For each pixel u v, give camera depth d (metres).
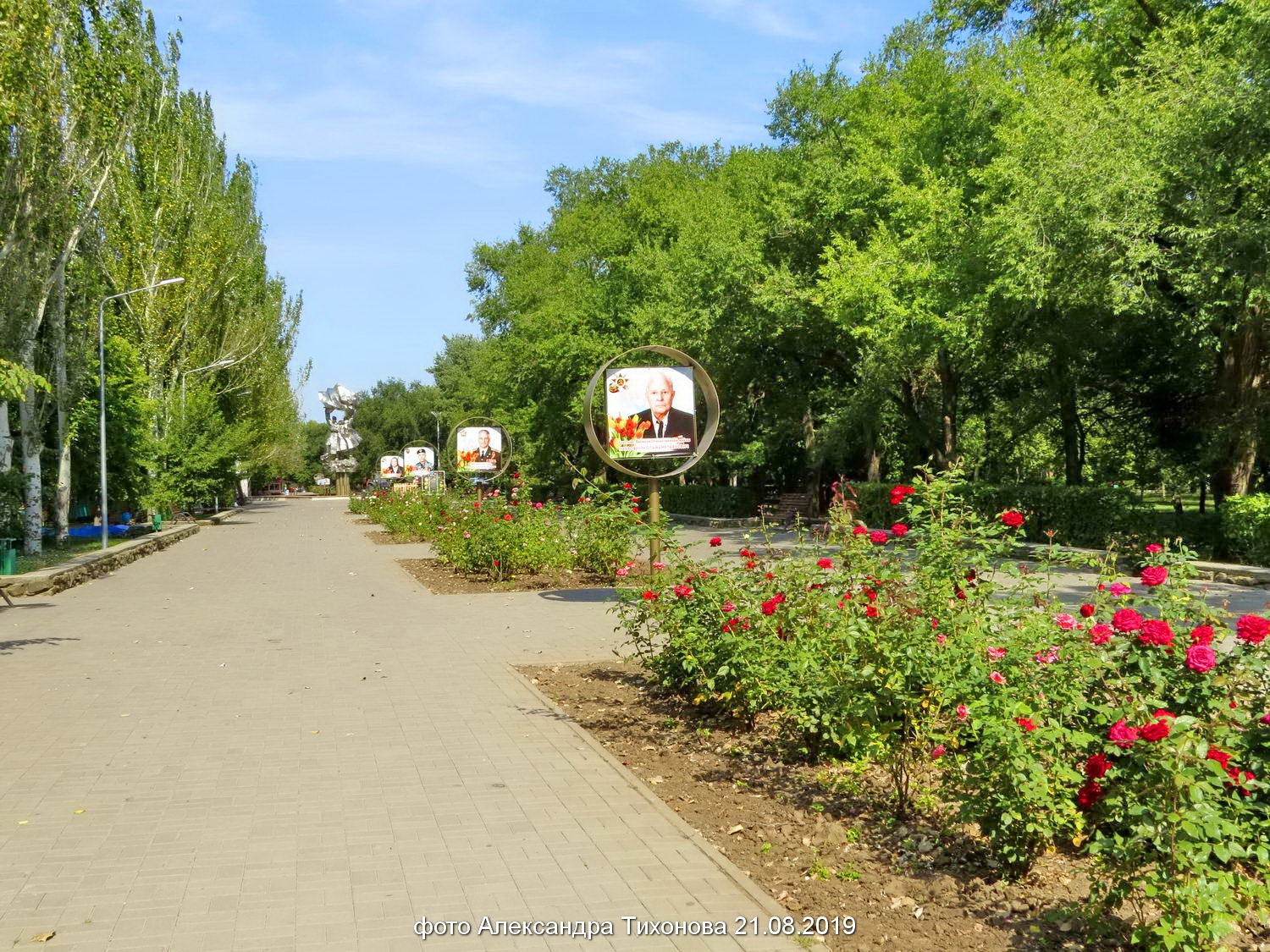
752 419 38.94
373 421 110.19
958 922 4.15
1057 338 23.97
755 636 7.05
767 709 7.52
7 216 21.75
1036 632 5.24
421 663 10.65
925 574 6.05
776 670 6.77
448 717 8.17
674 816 5.56
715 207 32.72
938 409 31.78
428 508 32.53
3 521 19.59
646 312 35.78
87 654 11.49
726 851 5.04
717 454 38.78
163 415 40.25
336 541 33.41
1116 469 32.41
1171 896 3.57
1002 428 32.81
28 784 6.38
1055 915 4.08
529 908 4.38
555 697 8.87
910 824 5.25
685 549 9.41
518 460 53.56
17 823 5.61
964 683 4.95
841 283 22.39
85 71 23.69
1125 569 17.47
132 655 11.41
